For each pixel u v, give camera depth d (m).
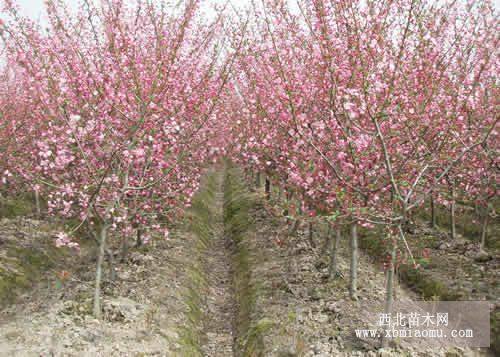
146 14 11.28
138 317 8.91
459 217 15.07
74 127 8.02
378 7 8.65
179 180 13.62
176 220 15.43
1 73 17.02
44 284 10.63
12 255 11.26
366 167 8.22
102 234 8.79
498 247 12.46
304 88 9.75
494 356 7.97
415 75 8.41
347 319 8.85
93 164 9.15
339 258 12.81
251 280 12.05
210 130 14.23
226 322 11.02
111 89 8.74
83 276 11.03
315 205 9.70
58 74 8.91
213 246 17.02
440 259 12.13
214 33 12.02
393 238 7.22
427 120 8.12
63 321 8.00
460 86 8.51
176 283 11.40
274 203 11.17
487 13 9.82
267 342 8.58
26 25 10.03
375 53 7.95
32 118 12.02
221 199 26.14
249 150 13.92
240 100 16.70
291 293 10.52
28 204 15.98
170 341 8.39
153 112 8.89
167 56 9.42
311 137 8.27
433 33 8.86
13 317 8.33
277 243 12.66
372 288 10.55
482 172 11.77
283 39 10.77
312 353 7.74
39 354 6.73
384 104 6.90
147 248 13.36
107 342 7.59
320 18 8.34
